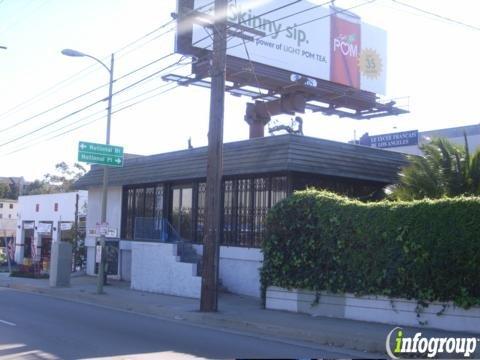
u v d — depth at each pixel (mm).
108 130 23453
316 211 16688
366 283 15297
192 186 25141
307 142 20375
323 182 21422
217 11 17656
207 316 16250
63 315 16562
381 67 39688
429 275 13953
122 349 11242
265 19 33156
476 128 29344
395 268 14648
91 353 10727
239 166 21203
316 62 35781
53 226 48844
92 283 27812
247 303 19328
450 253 13617
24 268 36594
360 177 21203
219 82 17578
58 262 25969
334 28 36938
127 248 28500
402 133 33594
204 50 30203
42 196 50750
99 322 15281
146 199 28062
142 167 27375
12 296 22875
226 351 11391
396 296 14703
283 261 17469
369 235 15258
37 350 10961
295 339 13508
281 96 35250
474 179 17594
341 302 15992
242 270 21812
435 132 31109
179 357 10602
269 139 20781
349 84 37375
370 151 22281
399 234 14586
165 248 23219
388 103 39656
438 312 13859
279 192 20875
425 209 14219
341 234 15953
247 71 31312
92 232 23547
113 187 30500
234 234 22422
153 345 11867
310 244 16719
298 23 34938
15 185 106062
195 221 24672
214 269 17344
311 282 16625
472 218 13398
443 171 17969
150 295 22375
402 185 18891
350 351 12070
